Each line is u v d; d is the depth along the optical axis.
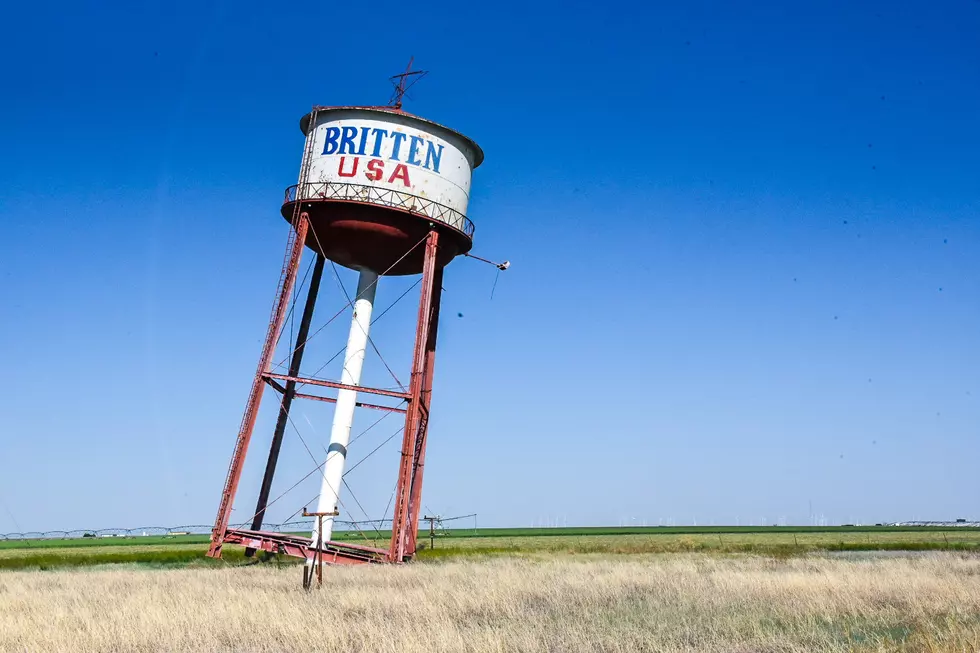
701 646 15.27
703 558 43.00
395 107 39.78
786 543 65.62
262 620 17.52
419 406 41.44
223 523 36.84
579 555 48.38
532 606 21.19
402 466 37.16
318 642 15.42
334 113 38.84
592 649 15.09
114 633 16.05
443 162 39.09
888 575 26.67
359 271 40.00
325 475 37.47
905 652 14.36
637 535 94.62
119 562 43.59
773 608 19.81
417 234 38.06
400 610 19.75
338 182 37.56
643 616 18.81
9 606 20.12
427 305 37.72
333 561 36.31
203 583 26.52
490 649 14.55
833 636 16.12
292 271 37.34
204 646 15.40
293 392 39.44
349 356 39.03
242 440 37.06
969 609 19.33
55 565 42.03
